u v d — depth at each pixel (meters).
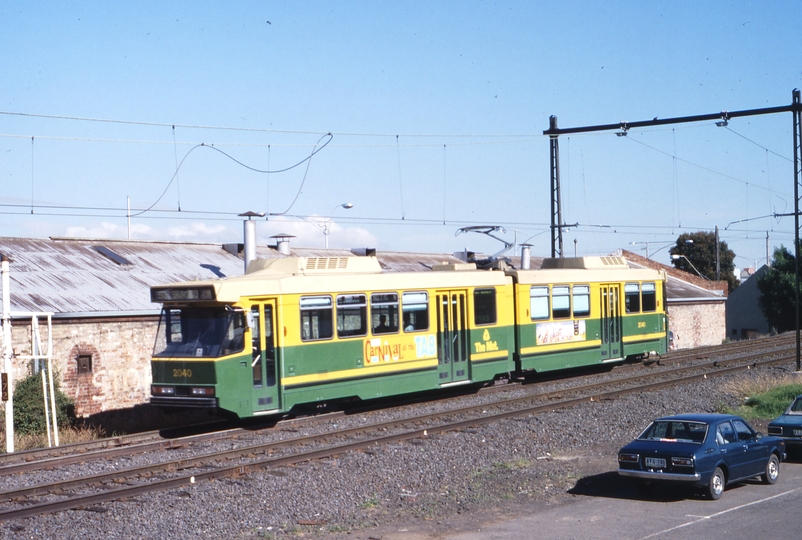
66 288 25.70
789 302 66.94
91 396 24.17
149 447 17.08
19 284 24.98
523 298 26.20
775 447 14.30
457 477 14.70
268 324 19.28
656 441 13.36
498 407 22.56
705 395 24.05
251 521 11.88
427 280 23.19
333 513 12.39
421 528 11.58
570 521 11.80
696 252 92.19
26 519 11.85
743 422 14.06
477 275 24.78
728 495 13.31
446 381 23.58
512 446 17.31
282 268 21.09
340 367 20.59
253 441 17.94
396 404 23.41
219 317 18.69
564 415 20.89
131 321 25.39
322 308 20.33
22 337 22.77
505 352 25.52
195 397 18.48
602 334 29.30
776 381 25.03
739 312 75.50
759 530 11.12
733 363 32.38
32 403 20.72
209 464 15.49
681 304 49.62
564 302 27.78
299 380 19.66
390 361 21.86
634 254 61.94
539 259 54.28
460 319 24.20
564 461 16.02
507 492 13.55
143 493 13.23
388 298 22.00
